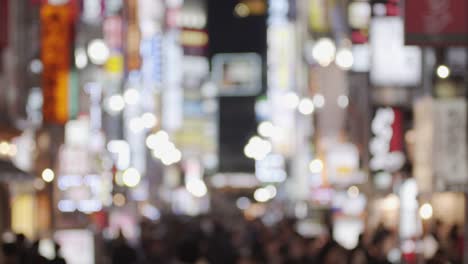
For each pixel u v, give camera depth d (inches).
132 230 1820.9
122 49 2667.3
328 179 2416.3
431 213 813.2
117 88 2635.3
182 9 5949.8
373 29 1427.2
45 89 1411.2
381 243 909.2
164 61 3932.1
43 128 1470.2
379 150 1499.8
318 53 2502.5
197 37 5949.8
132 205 2508.6
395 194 1195.3
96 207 1681.8
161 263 824.9
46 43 1408.7
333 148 2169.0
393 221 1167.6
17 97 1514.5
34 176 1330.0
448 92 900.6
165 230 1352.1
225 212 2181.3
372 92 1446.9
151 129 3602.4
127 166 2608.3
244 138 6186.0
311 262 887.1
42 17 1409.9
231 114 6245.1
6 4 961.5
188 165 4510.3
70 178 1696.6
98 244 1002.1
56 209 1418.6
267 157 5068.9
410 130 1243.8
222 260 995.3
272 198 5009.8
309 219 2522.1
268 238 1094.4
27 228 1409.9
